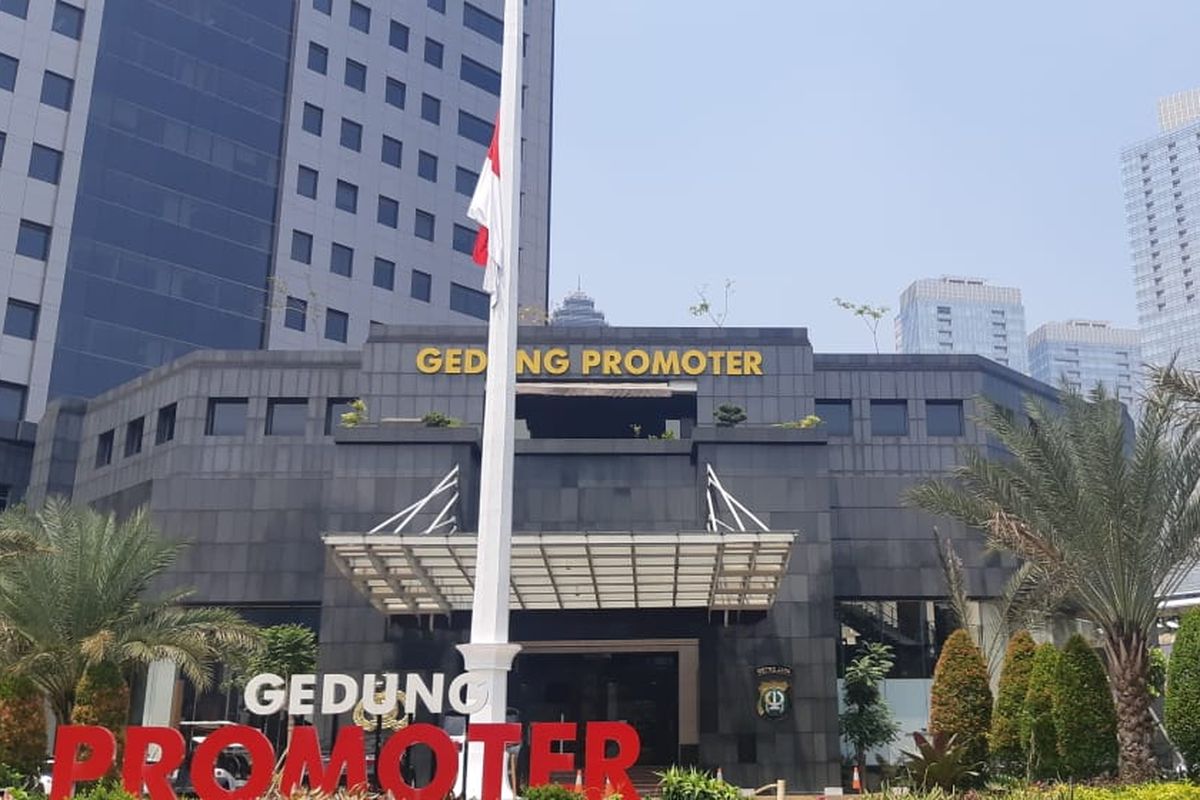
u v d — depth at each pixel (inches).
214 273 2699.3
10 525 1316.4
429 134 3201.3
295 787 766.5
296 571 1781.5
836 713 1509.6
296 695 921.5
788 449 1619.1
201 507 1813.5
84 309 2480.3
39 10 2556.6
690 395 1774.1
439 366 1779.0
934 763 1005.8
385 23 3181.6
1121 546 1013.2
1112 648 1037.8
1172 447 1023.6
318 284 2864.2
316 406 1881.2
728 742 1501.0
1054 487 1042.1
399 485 1614.2
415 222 3105.3
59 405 2149.4
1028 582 1352.1
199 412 1884.8
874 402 1883.6
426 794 767.1
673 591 1478.8
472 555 1277.1
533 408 1857.8
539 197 3508.9
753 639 1545.3
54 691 1190.3
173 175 2684.5
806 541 1576.0
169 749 788.0
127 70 2662.4
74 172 2529.5
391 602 1497.3
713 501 1593.3
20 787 1012.5
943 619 1749.5
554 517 1643.7
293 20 2997.0
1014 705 1188.5
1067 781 1017.5
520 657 1669.5
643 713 1643.7
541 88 3602.4
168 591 1754.4
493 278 960.3
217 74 2817.4
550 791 783.1
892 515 1790.1
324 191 2938.0
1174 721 978.7
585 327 1806.1
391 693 915.4
